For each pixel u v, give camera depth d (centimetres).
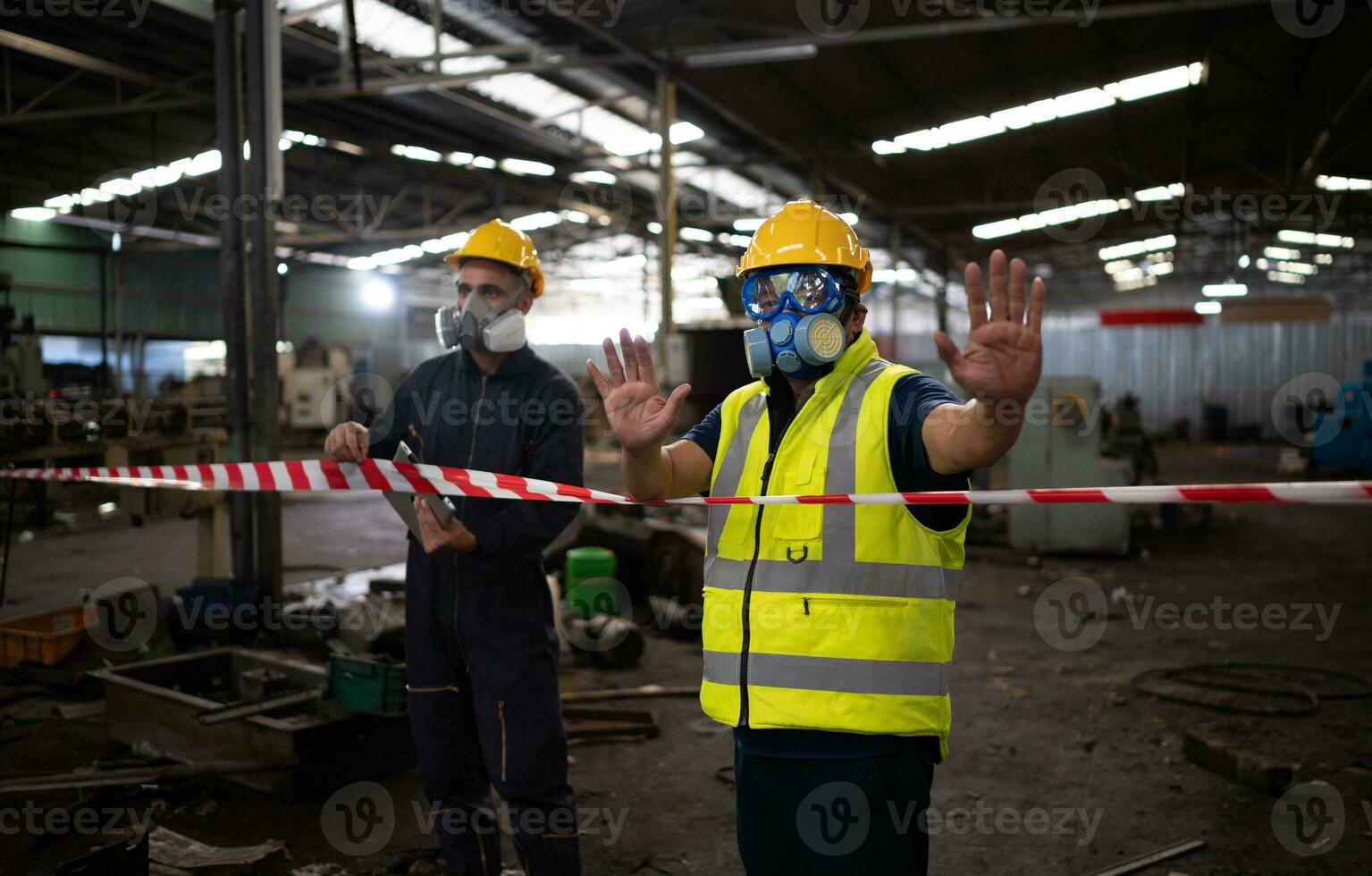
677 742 416
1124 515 899
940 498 142
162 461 738
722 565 169
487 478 193
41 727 414
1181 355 2572
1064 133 1359
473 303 244
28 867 282
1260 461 1897
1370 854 309
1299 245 2320
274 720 342
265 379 567
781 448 166
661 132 956
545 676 239
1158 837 322
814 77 1109
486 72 920
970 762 393
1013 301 117
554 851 235
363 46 980
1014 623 648
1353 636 614
